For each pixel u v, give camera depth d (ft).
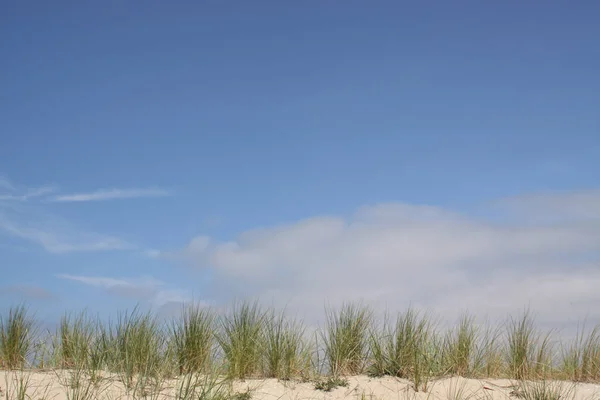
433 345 27.61
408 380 25.82
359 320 28.17
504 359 28.14
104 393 22.70
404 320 27.22
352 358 27.32
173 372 25.49
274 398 23.43
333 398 23.84
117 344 25.81
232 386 23.82
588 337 28.37
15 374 24.17
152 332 25.91
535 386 25.14
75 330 26.76
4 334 26.81
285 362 26.48
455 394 24.39
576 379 27.55
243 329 26.84
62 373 24.79
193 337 25.93
